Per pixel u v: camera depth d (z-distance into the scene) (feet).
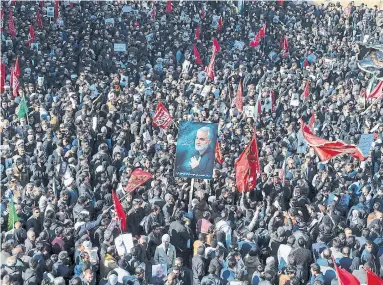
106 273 99.91
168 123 161.07
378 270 104.99
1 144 151.53
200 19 286.05
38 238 101.81
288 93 201.57
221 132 162.50
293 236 104.17
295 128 167.43
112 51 238.07
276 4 315.17
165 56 238.89
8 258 96.27
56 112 166.40
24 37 246.88
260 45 267.59
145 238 103.35
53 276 96.43
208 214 112.16
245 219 116.06
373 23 299.99
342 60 245.86
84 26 261.24
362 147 133.59
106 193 125.59
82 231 104.94
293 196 126.62
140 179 121.29
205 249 103.45
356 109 189.06
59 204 113.91
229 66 229.66
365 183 133.59
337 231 112.16
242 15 302.86
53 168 137.59
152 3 294.25
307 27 300.20
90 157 144.36
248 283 95.81
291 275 95.50
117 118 171.01
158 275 99.66
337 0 346.54
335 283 95.40
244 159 124.06
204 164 117.19
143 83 201.16
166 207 115.75
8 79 206.90
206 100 192.03
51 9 269.03
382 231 113.29
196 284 100.94
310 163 143.13
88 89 189.37
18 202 115.65
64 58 225.97
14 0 282.36
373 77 214.48
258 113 180.96
